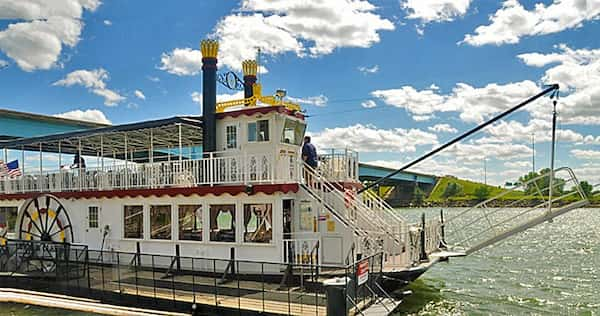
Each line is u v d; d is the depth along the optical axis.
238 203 18.67
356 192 21.28
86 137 24.98
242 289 16.94
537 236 62.25
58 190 24.42
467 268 33.12
